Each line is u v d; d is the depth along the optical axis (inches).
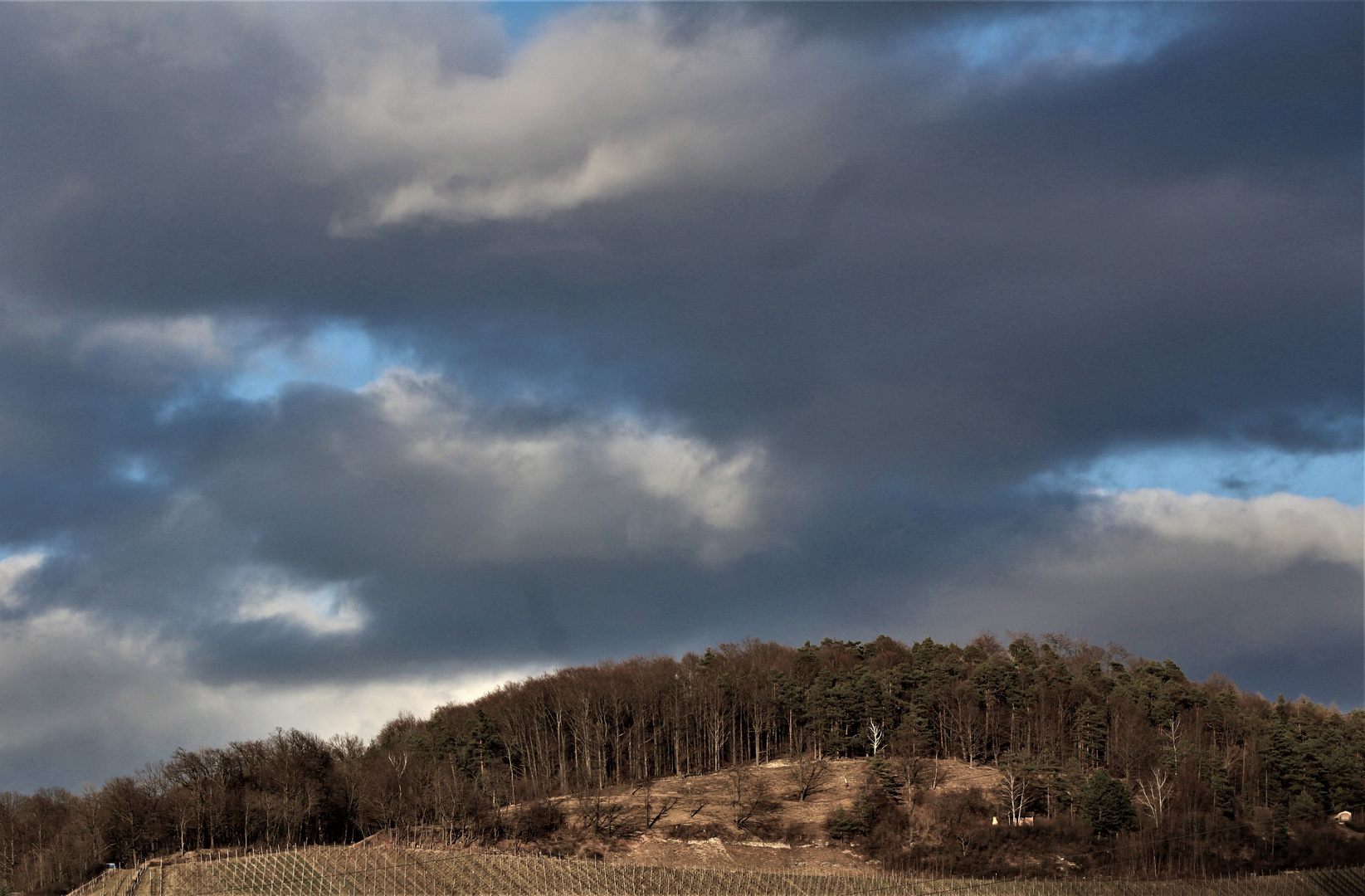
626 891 6678.2
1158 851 7140.8
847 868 7101.4
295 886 6806.1
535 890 6747.1
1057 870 6909.5
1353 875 6865.2
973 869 6963.6
